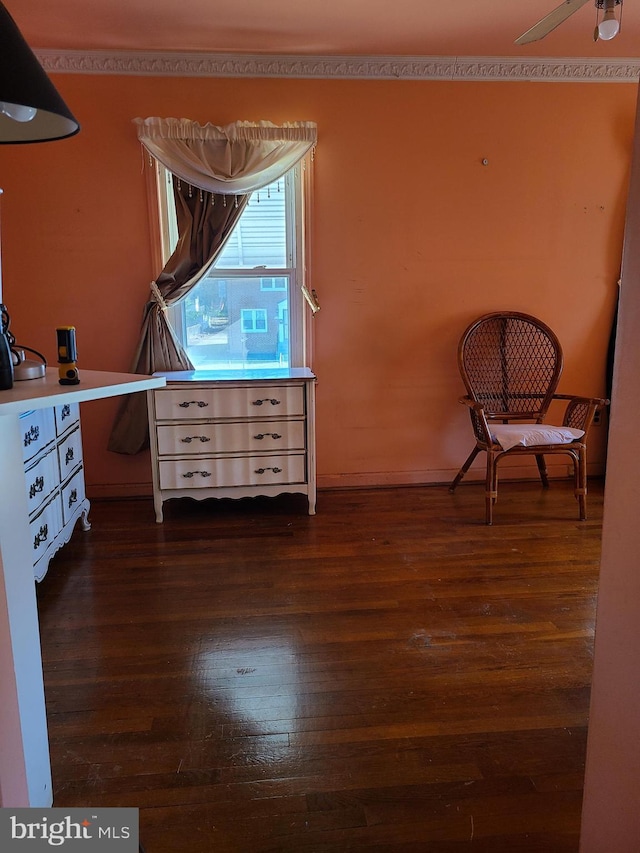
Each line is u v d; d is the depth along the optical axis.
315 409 3.48
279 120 3.23
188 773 1.45
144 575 2.52
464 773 1.45
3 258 3.22
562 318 3.62
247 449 3.11
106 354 3.38
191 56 3.09
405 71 3.23
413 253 3.45
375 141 3.30
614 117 3.43
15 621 1.17
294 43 2.97
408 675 1.83
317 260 3.40
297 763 1.48
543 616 2.17
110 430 3.46
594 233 3.55
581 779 1.43
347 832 1.29
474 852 1.24
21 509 1.21
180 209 3.22
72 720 1.64
